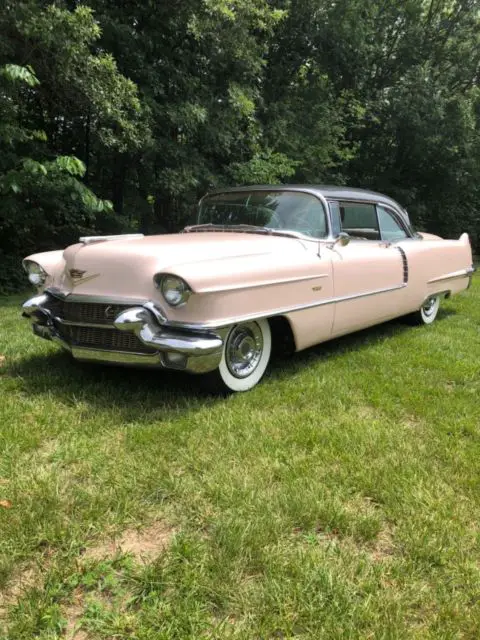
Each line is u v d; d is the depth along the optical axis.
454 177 15.96
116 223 9.93
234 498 2.55
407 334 5.84
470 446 3.17
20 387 3.87
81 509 2.46
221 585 2.01
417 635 1.84
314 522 2.41
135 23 8.85
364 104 14.24
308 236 4.50
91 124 8.60
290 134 11.02
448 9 15.80
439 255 6.25
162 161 9.23
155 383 3.97
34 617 1.86
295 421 3.40
